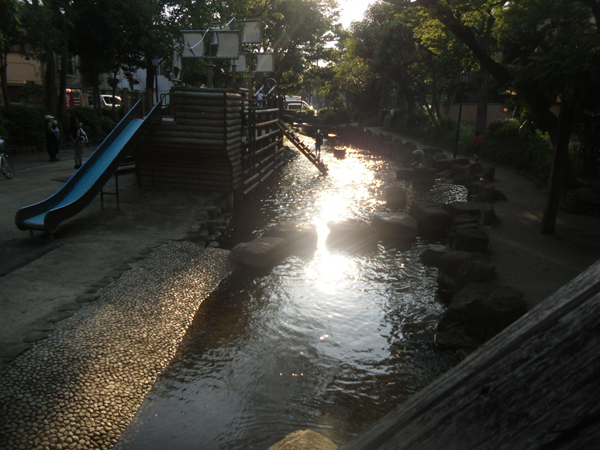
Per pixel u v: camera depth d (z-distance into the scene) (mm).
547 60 9492
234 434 4363
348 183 20609
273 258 9875
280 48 46250
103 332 5750
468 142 26938
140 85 31672
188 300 7180
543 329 517
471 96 48469
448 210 13062
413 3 17156
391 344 6371
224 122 13133
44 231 9352
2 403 4254
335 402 5008
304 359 5875
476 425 523
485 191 14570
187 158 13992
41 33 18797
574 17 15539
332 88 61500
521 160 20938
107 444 4023
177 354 5660
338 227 12227
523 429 476
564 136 9906
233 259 9383
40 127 21156
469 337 6223
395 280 8859
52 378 4715
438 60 34562
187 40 15266
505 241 10062
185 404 4723
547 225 10602
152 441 4141
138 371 5141
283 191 18453
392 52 36250
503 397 511
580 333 477
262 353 5918
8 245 8523
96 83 27984
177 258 8805
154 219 11094
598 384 439
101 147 11492
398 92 54031
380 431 643
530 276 7895
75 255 8320
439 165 23141
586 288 510
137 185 14555
